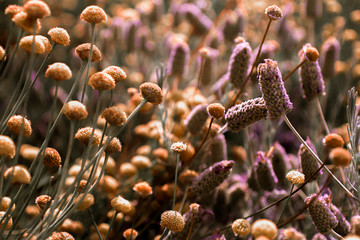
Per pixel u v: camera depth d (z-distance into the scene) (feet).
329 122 2.44
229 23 2.40
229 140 2.20
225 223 1.76
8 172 1.34
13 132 1.38
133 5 3.98
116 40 2.58
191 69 2.49
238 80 1.73
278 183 1.78
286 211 1.82
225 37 2.42
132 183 1.86
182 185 1.78
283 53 2.79
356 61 2.78
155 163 1.83
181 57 1.99
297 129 2.39
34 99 2.23
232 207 1.76
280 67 2.75
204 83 2.07
